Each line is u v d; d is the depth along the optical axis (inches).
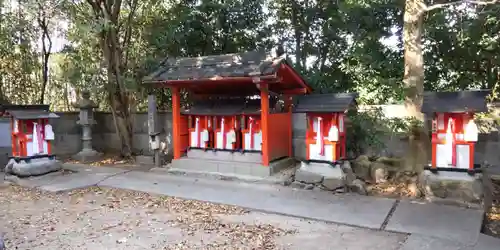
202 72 271.7
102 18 330.6
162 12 374.3
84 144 374.6
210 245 150.5
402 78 291.6
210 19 348.2
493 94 280.7
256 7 366.3
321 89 321.4
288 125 306.3
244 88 308.3
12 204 215.9
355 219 180.7
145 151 389.4
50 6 364.5
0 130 335.3
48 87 439.8
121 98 371.6
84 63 382.3
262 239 157.2
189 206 209.5
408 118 234.8
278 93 300.7
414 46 234.2
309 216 187.0
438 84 305.9
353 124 270.4
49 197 231.3
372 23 313.4
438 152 210.7
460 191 200.1
